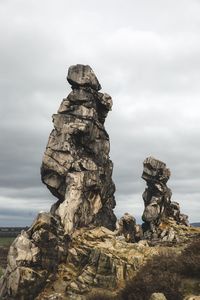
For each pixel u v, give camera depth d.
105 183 55.16
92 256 43.94
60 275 42.84
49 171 51.88
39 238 42.12
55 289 41.03
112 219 56.91
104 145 56.59
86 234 48.81
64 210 47.94
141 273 36.81
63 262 44.66
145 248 45.41
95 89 56.75
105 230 51.38
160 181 59.22
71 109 54.59
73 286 40.84
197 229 55.72
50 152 52.03
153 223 56.09
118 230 52.41
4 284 40.47
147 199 59.53
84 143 53.44
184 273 34.72
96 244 46.78
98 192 53.16
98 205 53.12
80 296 38.88
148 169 59.75
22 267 40.00
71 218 48.03
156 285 32.72
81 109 54.25
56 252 43.38
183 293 31.52
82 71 55.47
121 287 39.97
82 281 41.47
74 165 51.38
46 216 43.97
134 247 45.84
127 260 42.53
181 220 59.81
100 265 42.53
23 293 39.06
